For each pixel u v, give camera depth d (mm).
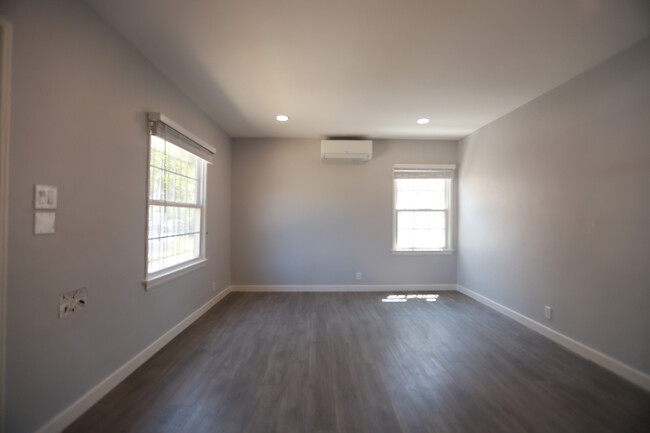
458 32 2082
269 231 4785
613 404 1926
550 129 2975
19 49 1404
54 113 1598
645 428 1709
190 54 2373
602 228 2432
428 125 4121
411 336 3004
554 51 2303
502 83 2846
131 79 2240
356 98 3223
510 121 3584
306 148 4809
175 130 2775
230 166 4727
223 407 1863
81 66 1772
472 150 4441
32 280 1479
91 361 1870
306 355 2580
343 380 2188
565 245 2787
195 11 1870
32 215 1475
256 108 3518
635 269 2188
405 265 4859
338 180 4820
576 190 2676
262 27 2033
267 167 4785
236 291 4758
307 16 1917
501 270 3736
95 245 1901
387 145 4836
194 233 3520
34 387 1491
